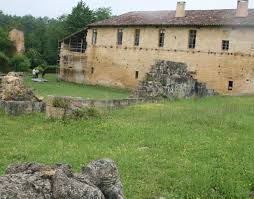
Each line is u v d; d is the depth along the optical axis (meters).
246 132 19.20
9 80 25.69
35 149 14.93
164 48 50.66
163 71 37.59
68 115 21.52
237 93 45.44
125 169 12.31
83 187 6.31
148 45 52.09
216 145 16.03
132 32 53.66
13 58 69.06
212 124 20.69
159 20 51.72
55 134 17.98
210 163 13.49
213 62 47.00
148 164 13.05
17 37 85.81
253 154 14.83
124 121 20.88
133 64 53.66
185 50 48.97
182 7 50.66
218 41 46.59
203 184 11.14
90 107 22.41
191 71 48.16
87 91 45.41
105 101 25.62
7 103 22.91
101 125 19.56
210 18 48.09
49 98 21.75
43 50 93.94
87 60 58.69
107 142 16.44
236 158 14.20
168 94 34.91
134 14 57.00
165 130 18.67
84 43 61.28
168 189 10.98
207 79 47.44
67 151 14.60
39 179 6.30
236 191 10.91
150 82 34.56
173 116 22.64
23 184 6.09
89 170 7.30
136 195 10.30
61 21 110.81
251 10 47.84
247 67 44.81
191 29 48.56
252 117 23.62
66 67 60.62
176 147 15.62
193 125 20.22
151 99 31.48
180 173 12.17
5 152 14.31
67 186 6.23
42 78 57.69
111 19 57.62
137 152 14.54
